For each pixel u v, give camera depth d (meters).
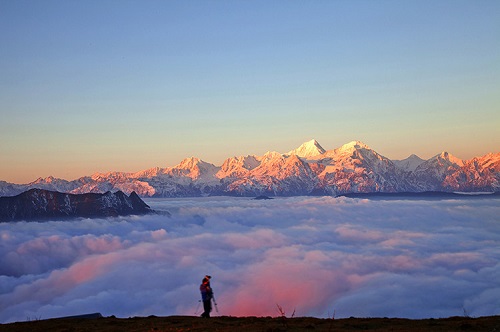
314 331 33.06
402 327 34.28
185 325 37.34
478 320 36.47
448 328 32.88
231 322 39.06
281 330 33.38
